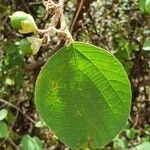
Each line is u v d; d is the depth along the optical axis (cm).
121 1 115
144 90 124
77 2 103
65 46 39
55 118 41
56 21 41
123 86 40
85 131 41
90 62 39
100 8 114
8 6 114
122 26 116
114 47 115
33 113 117
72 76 40
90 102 41
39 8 113
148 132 121
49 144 113
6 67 111
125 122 40
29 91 116
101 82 40
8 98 115
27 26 43
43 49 109
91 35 113
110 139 41
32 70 113
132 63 117
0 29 112
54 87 40
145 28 117
